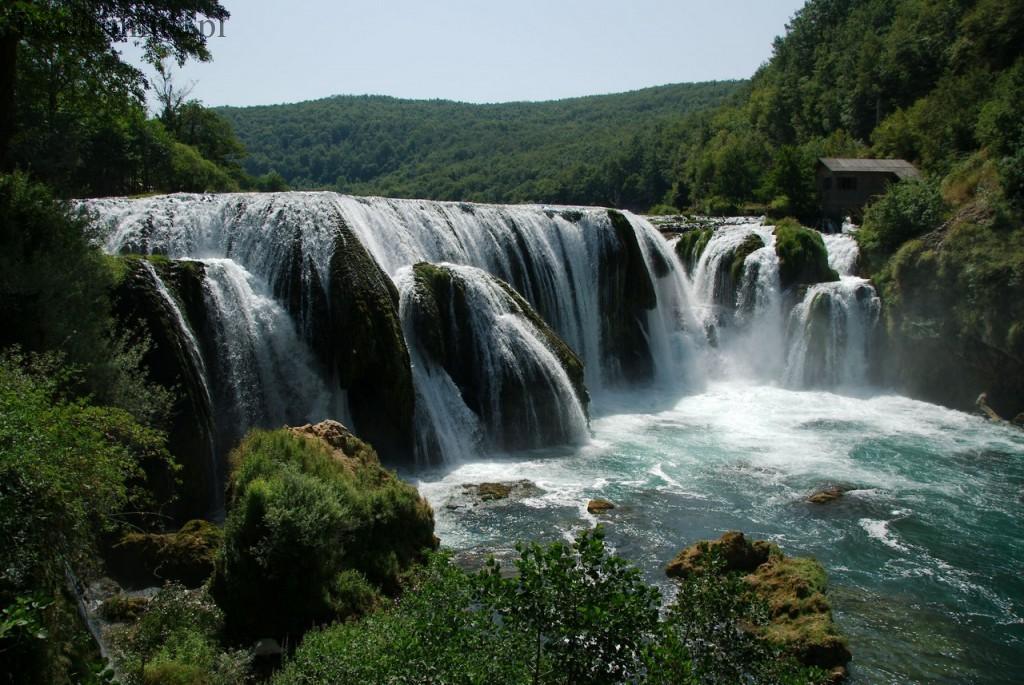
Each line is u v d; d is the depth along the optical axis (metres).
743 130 121.19
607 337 42.12
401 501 20.19
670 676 8.03
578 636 8.57
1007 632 17.58
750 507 24.84
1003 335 36.03
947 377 39.25
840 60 111.75
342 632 13.28
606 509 24.25
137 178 60.06
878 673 15.87
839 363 42.22
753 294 45.06
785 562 19.61
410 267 31.98
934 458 30.16
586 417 33.22
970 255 37.91
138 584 18.50
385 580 18.56
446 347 31.62
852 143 86.56
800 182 67.31
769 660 9.77
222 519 23.59
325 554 17.19
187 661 14.42
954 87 69.94
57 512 12.07
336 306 28.42
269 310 28.64
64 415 13.12
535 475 27.78
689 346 44.75
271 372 28.19
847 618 18.00
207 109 88.25
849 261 47.12
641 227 45.62
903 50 91.25
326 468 20.22
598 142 193.38
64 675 11.62
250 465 19.09
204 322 26.91
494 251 38.09
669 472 28.25
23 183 21.36
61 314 19.59
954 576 20.30
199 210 31.47
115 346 21.36
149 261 26.00
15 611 9.38
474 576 10.02
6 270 18.92
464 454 29.77
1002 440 32.66
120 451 15.33
